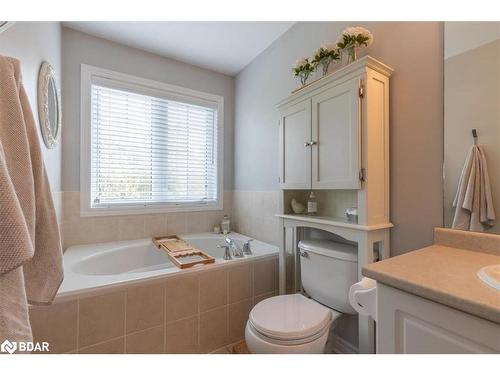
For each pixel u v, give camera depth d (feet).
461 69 3.26
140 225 7.59
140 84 7.55
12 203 1.76
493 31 2.99
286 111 5.42
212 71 8.93
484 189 3.04
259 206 7.77
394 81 4.09
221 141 9.11
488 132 3.01
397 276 2.22
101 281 4.19
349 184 4.00
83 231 6.79
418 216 3.77
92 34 6.86
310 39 5.89
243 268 5.60
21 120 2.14
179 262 5.18
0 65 2.08
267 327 3.55
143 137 7.72
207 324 5.07
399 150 4.02
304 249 4.88
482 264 2.56
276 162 7.07
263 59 7.64
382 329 2.33
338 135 4.20
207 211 8.84
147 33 6.80
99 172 7.11
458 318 1.84
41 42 4.64
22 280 1.94
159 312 4.54
